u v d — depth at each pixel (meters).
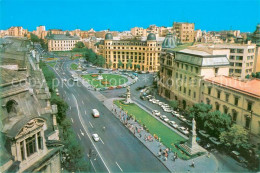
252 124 63.03
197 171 54.50
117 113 94.19
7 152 30.09
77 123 83.19
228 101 71.44
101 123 83.81
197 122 77.88
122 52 197.75
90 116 90.50
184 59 94.31
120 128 79.94
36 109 39.88
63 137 56.84
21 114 35.16
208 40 173.38
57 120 66.38
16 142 30.14
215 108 77.56
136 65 194.00
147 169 55.56
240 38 153.75
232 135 60.38
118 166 56.56
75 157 51.91
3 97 32.91
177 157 60.84
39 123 33.50
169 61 107.81
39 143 34.47
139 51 191.00
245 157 59.84
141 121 86.44
